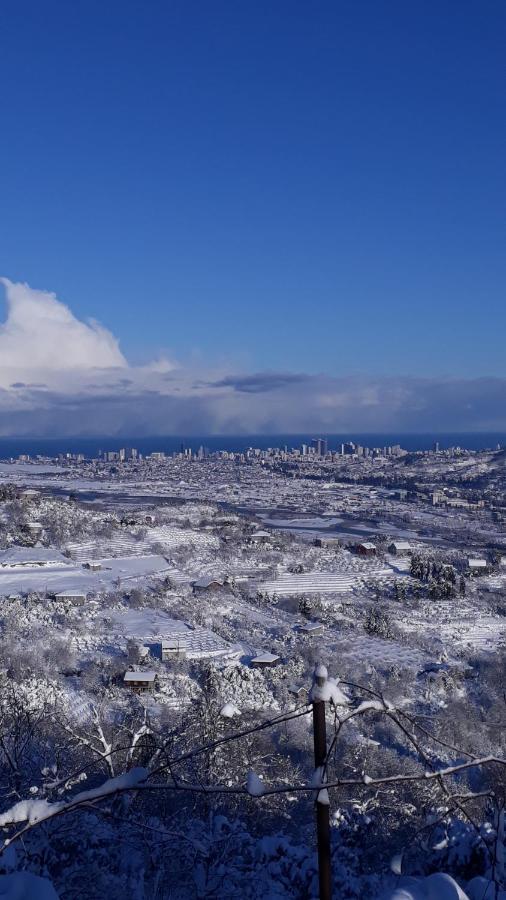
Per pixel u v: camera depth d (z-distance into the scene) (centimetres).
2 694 2769
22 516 11006
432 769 604
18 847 1291
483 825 1342
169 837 1442
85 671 4666
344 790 1978
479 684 4884
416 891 713
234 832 1546
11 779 1587
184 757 585
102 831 1452
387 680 4638
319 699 552
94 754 1914
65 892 1254
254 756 2142
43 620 6159
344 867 1386
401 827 1728
